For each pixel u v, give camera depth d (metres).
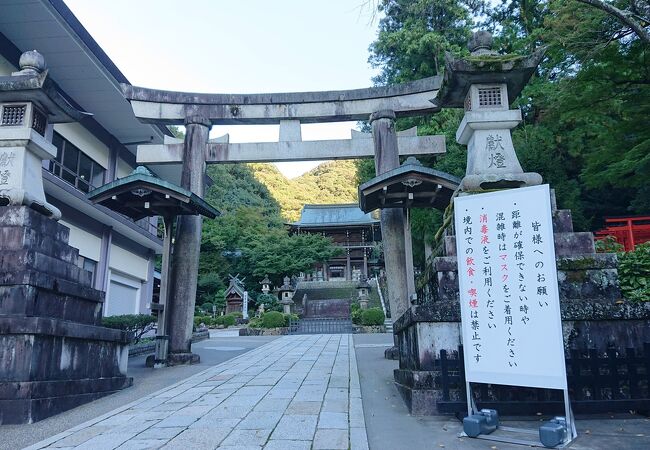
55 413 6.54
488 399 5.70
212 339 19.58
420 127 20.70
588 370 5.88
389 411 6.23
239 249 40.12
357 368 10.03
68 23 12.44
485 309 5.38
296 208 73.56
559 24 11.51
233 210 51.31
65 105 8.48
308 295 41.38
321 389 7.69
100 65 14.16
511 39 18.92
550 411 5.52
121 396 7.84
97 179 18.34
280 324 24.61
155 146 13.15
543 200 5.24
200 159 12.74
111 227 18.61
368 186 10.10
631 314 5.91
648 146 11.91
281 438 5.01
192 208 11.27
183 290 11.93
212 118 13.19
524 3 20.50
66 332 6.97
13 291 6.70
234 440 4.95
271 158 13.09
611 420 5.39
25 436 5.52
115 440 5.09
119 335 8.59
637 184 13.91
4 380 6.24
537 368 4.94
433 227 19.45
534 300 5.08
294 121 13.34
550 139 17.70
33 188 7.98
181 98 13.16
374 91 13.25
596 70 11.53
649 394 5.49
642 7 8.80
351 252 48.69
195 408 6.52
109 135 18.84
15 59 13.20
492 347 5.25
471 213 5.68
